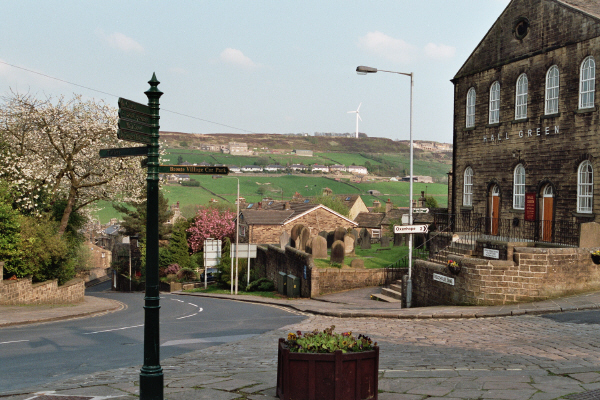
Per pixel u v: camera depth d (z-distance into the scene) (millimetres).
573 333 12969
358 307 24016
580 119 23750
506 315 16609
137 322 19938
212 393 8133
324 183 160875
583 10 24000
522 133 27219
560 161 24812
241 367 10562
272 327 17922
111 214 121000
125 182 34875
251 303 30938
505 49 28672
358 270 32531
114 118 33094
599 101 22781
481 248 22000
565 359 10141
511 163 28047
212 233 63375
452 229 33062
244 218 55906
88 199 36812
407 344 13008
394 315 18406
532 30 26828
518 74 27703
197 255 63406
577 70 24016
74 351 13203
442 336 13969
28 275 28641
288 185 155875
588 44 23484
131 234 74188
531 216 26375
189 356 12352
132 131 7340
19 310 23594
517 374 8891
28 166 31266
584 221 23312
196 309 26766
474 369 9445
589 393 7527
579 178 23797
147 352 7363
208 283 55406
